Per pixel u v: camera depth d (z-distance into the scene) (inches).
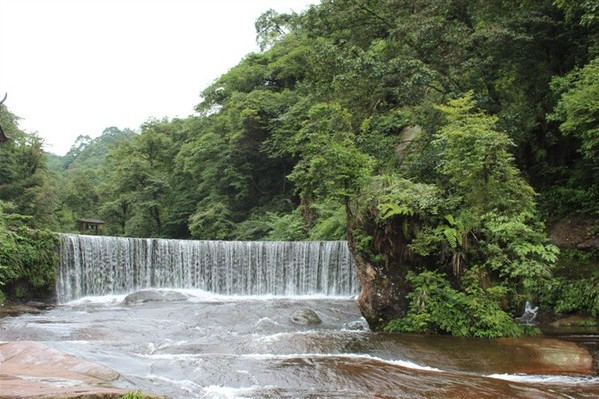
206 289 893.8
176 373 349.4
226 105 1900.8
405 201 511.8
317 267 862.5
